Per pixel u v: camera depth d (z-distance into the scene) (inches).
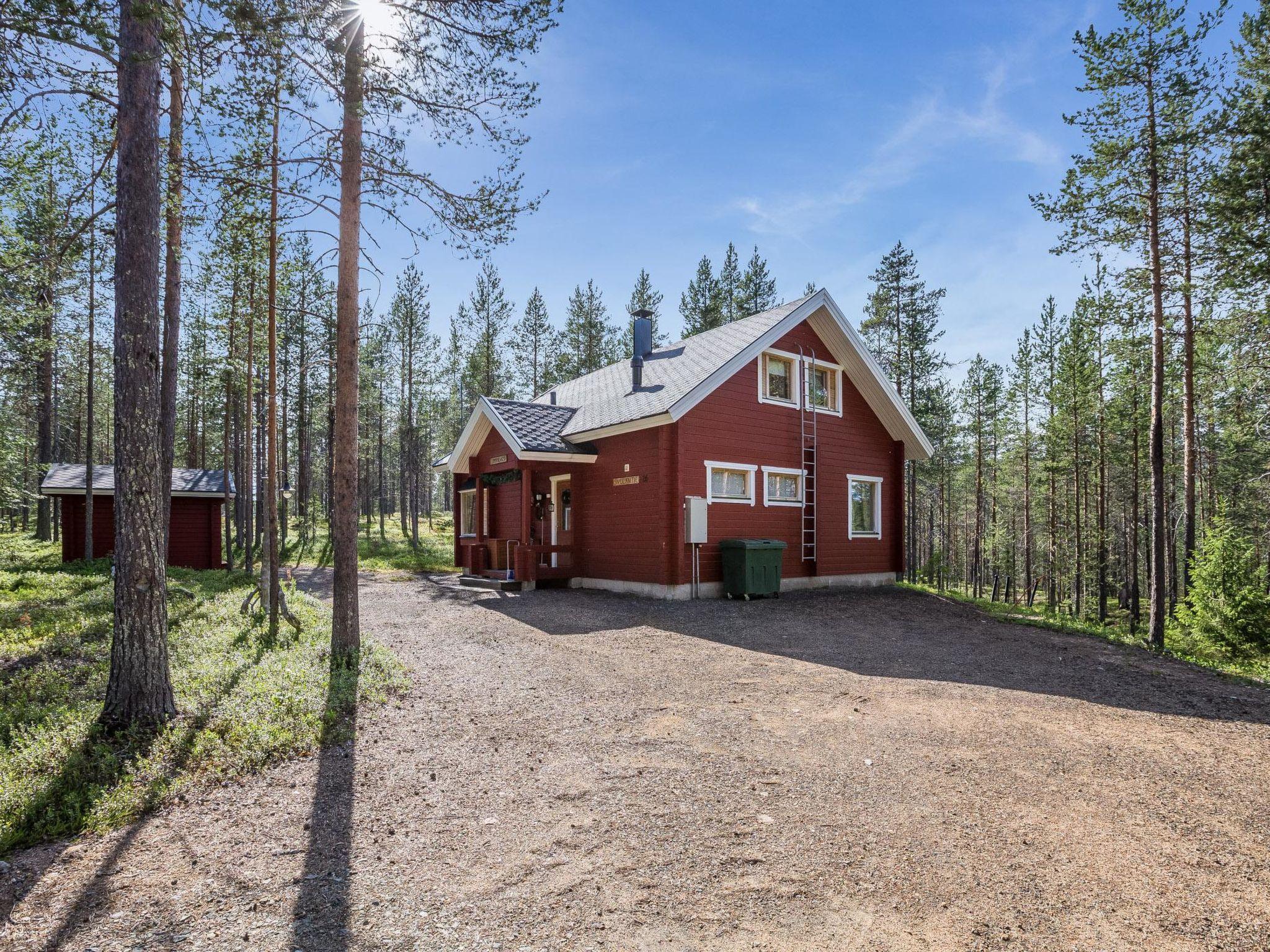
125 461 231.1
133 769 197.3
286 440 1252.5
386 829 168.9
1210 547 620.7
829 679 321.1
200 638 364.8
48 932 126.1
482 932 125.7
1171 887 143.5
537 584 690.8
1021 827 170.1
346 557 328.8
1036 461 1443.2
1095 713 272.7
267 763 209.5
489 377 1541.6
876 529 753.6
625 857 154.6
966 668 350.0
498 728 246.7
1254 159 557.9
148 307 237.3
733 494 623.5
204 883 143.9
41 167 370.9
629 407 634.2
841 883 143.2
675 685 306.5
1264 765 216.1
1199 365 766.5
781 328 632.4
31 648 341.4
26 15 239.3
